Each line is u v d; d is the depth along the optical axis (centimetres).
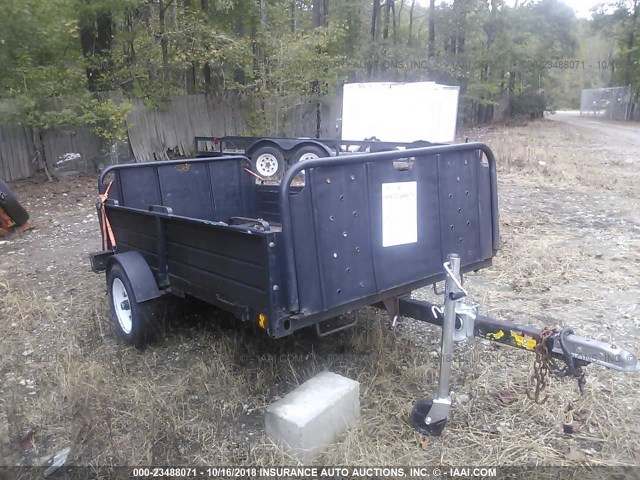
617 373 364
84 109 1247
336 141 1143
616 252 652
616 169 1380
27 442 311
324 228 291
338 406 304
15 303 512
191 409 338
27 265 658
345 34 2056
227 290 325
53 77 1234
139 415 324
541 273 575
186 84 1970
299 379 362
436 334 427
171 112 1587
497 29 3412
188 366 388
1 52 1029
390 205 319
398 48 2875
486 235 388
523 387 349
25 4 989
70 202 1062
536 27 3750
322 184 287
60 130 1301
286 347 404
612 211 887
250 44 1711
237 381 361
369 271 316
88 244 750
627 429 305
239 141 1266
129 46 1597
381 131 1459
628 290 523
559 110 7362
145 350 415
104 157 1363
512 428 311
